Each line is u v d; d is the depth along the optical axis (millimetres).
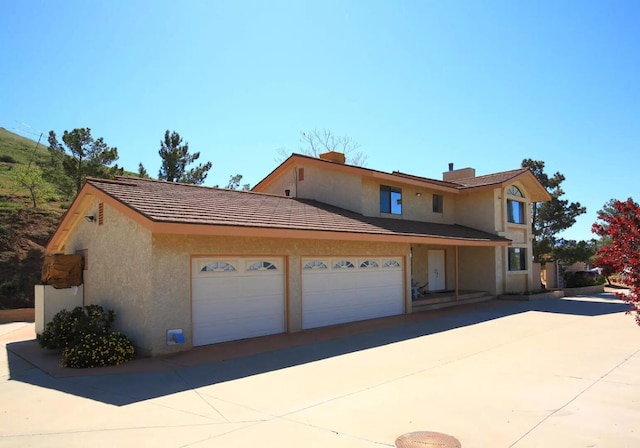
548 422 6035
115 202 10680
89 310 11273
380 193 19781
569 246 28453
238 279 12055
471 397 7145
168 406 6812
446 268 24094
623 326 14195
